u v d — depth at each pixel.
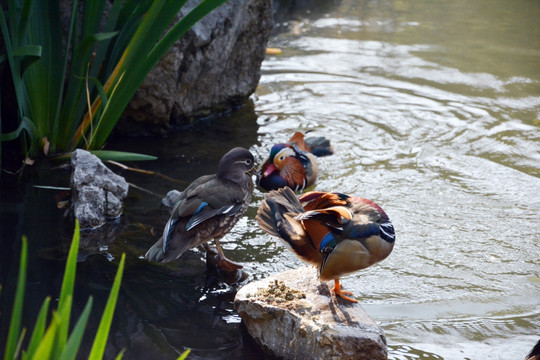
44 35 7.29
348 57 11.88
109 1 8.35
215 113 9.48
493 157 8.23
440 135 8.84
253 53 9.52
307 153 7.45
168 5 6.92
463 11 15.03
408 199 7.14
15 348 2.73
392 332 4.93
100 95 7.06
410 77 10.93
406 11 15.03
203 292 5.44
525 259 6.05
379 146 8.49
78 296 5.26
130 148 8.29
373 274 5.77
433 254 6.11
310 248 4.59
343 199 4.76
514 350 4.76
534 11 15.04
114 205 6.52
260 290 4.99
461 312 5.24
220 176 5.96
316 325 4.57
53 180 7.21
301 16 14.52
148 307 5.18
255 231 6.52
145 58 7.19
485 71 11.19
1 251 5.79
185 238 5.52
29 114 7.52
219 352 4.68
